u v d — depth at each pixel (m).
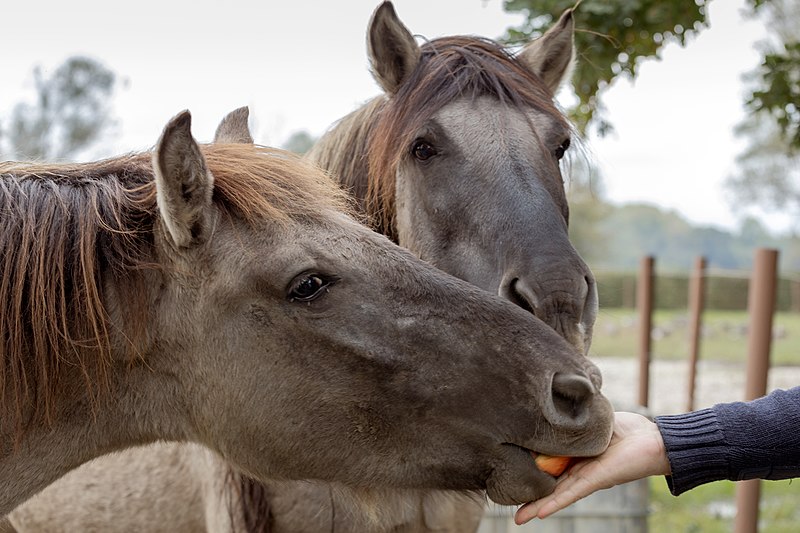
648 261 8.99
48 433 2.46
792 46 5.54
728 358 16.95
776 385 12.46
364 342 2.39
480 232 3.20
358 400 2.41
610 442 2.49
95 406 2.43
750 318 6.01
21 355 2.35
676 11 5.14
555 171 3.37
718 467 2.44
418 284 2.43
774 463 2.44
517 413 2.32
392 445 2.43
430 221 3.38
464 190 3.27
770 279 5.88
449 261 3.31
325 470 2.49
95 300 2.36
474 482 2.44
